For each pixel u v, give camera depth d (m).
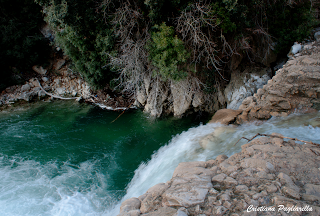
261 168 4.38
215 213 3.51
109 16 9.91
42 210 6.72
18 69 14.52
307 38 10.69
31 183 7.89
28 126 11.59
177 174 4.87
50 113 12.91
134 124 11.77
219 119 9.02
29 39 13.63
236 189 3.97
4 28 13.13
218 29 9.95
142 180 7.30
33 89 14.46
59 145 10.14
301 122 6.83
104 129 11.42
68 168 8.72
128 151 9.73
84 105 13.76
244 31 10.25
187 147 7.68
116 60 10.75
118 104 13.55
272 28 11.09
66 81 14.92
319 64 8.07
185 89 11.20
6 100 13.80
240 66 11.52
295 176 4.11
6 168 8.62
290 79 7.78
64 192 7.48
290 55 10.06
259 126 7.46
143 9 9.79
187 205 3.80
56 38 12.83
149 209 4.01
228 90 11.52
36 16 14.13
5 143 10.10
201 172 4.73
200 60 10.90
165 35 9.15
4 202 7.02
